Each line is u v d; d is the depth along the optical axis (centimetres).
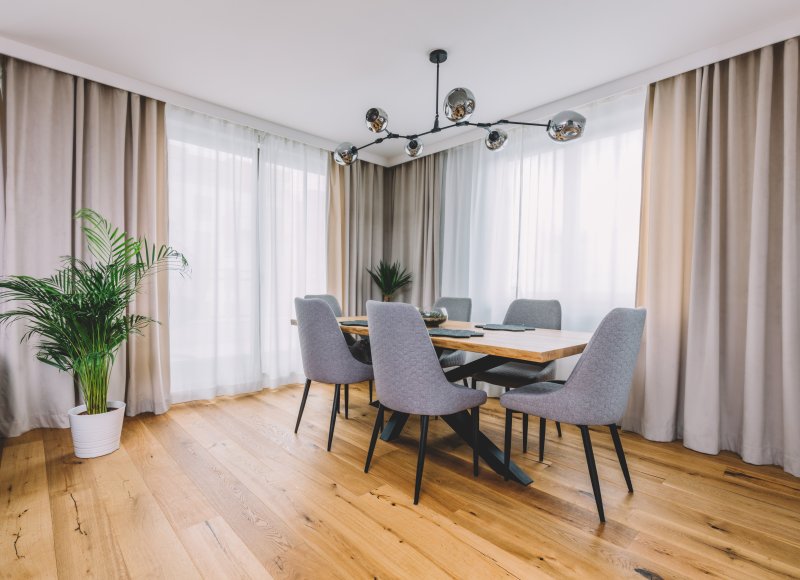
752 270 226
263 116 359
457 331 227
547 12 214
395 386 183
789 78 218
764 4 205
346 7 213
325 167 423
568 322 321
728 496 187
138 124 293
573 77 284
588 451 166
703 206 248
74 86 268
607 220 302
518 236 359
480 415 308
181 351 324
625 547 148
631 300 290
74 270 227
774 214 228
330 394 357
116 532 153
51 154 259
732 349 240
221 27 231
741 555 145
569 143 320
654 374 262
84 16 221
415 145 270
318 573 133
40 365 258
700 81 251
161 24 228
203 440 245
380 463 216
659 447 249
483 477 202
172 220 319
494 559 140
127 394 290
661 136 269
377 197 482
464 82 293
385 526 159
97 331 222
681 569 137
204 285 335
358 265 459
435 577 132
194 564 136
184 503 174
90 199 274
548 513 170
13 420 245
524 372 240
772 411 226
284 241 390
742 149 239
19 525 157
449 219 420
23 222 251
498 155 373
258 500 177
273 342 377
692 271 248
